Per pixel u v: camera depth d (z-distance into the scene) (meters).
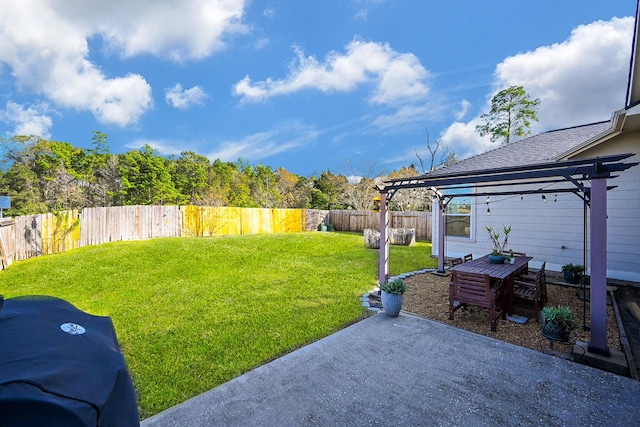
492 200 8.48
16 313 1.28
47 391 0.88
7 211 16.31
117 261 8.77
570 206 7.27
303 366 3.13
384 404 2.54
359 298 5.49
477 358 3.30
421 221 15.23
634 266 6.36
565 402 2.57
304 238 13.78
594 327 3.27
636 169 6.25
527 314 4.62
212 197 25.17
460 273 4.41
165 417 2.39
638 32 3.81
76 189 18.36
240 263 8.95
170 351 3.59
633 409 2.48
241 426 2.29
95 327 1.38
